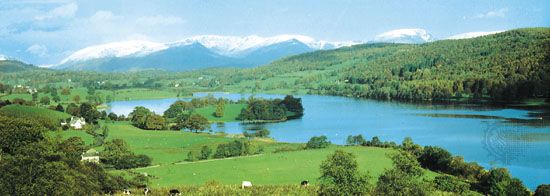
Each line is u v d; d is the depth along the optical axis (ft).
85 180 291.17
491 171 360.28
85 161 353.72
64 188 244.22
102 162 439.22
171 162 467.52
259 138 648.79
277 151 522.06
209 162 456.04
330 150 512.63
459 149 511.40
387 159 449.06
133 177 376.07
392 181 224.74
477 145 528.22
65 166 278.46
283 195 307.58
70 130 635.66
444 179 346.54
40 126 464.65
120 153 444.14
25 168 234.17
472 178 377.30
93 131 638.53
